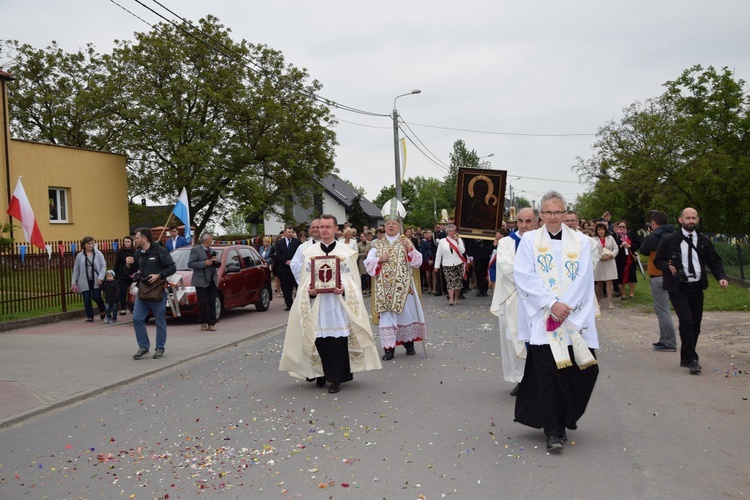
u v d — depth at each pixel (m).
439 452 5.62
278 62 34.19
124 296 16.52
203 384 8.84
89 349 11.77
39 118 37.97
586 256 5.64
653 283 10.25
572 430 6.12
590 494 4.61
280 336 13.41
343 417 6.86
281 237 18.97
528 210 7.77
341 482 5.00
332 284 8.05
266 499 4.73
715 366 8.95
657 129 40.91
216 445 6.05
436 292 20.94
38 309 16.62
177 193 33.16
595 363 5.51
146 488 5.04
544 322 5.52
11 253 16.95
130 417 7.21
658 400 7.16
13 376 9.39
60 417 7.34
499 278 7.58
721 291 18.17
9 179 25.00
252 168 33.62
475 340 11.76
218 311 15.61
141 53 32.34
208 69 32.91
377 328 14.21
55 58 37.50
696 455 5.37
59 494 5.00
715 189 32.66
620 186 45.09
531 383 5.67
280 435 6.30
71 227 28.58
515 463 5.29
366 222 59.00
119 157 31.41
